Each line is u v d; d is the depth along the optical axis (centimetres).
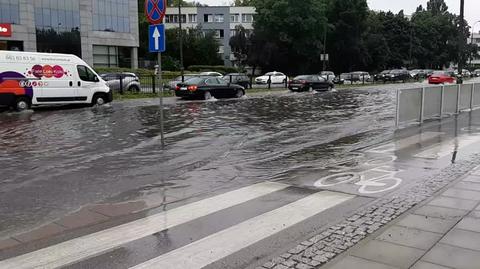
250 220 592
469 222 551
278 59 7669
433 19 11056
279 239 526
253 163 959
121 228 565
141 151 1097
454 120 1606
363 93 3544
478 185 725
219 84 2838
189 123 1631
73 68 2172
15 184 785
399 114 1429
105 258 477
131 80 3284
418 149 1080
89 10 5869
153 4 1070
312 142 1229
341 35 7956
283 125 1588
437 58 10562
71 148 1132
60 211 635
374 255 460
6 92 1956
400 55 9450
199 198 696
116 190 745
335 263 445
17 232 556
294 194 714
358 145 1165
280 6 7325
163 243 516
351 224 563
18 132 1392
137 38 6575
